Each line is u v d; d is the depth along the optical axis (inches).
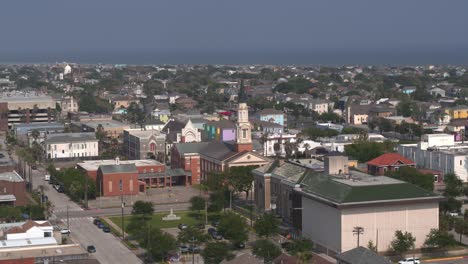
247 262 7209.6
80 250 7470.5
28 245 7549.2
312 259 7642.7
